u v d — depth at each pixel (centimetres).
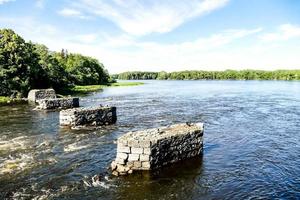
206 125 3416
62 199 1575
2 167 2019
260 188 1700
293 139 2734
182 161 2112
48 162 2114
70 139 2752
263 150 2389
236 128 3231
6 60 7681
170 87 12369
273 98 6544
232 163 2089
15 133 3048
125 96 7619
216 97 6969
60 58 15550
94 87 11675
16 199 1577
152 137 1973
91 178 1827
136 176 1844
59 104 5100
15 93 7362
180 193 1636
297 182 1775
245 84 14412
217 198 1586
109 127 3309
